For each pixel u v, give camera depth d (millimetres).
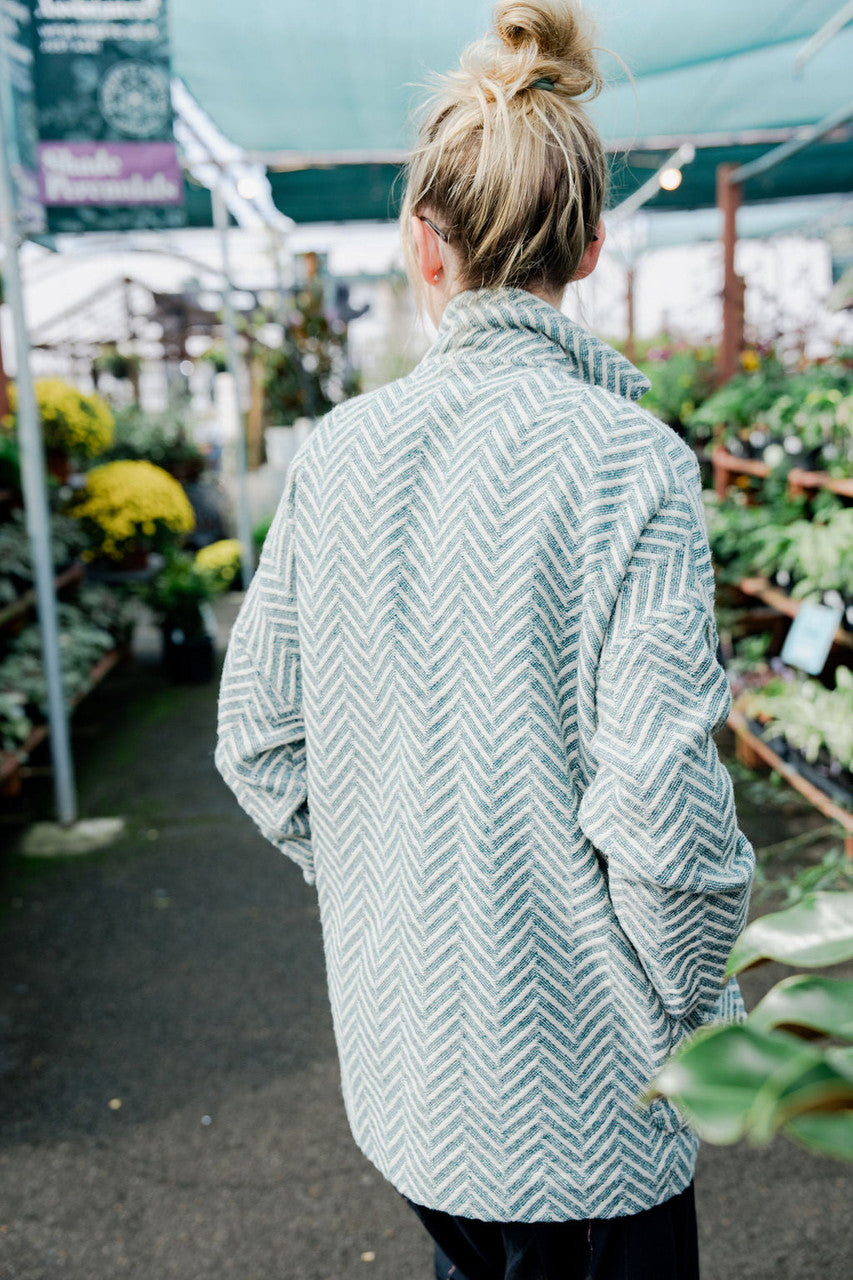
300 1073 2395
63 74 3582
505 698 910
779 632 4676
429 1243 1864
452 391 965
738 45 4621
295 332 10492
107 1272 1815
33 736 4332
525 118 949
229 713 1129
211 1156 2117
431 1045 957
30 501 3785
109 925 3176
